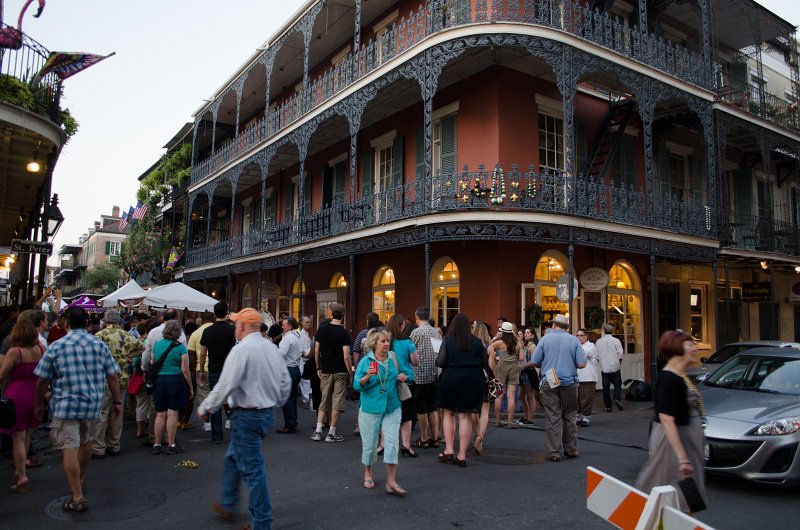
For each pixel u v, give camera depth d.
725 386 8.07
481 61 14.12
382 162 18.30
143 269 32.06
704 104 15.88
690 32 19.20
